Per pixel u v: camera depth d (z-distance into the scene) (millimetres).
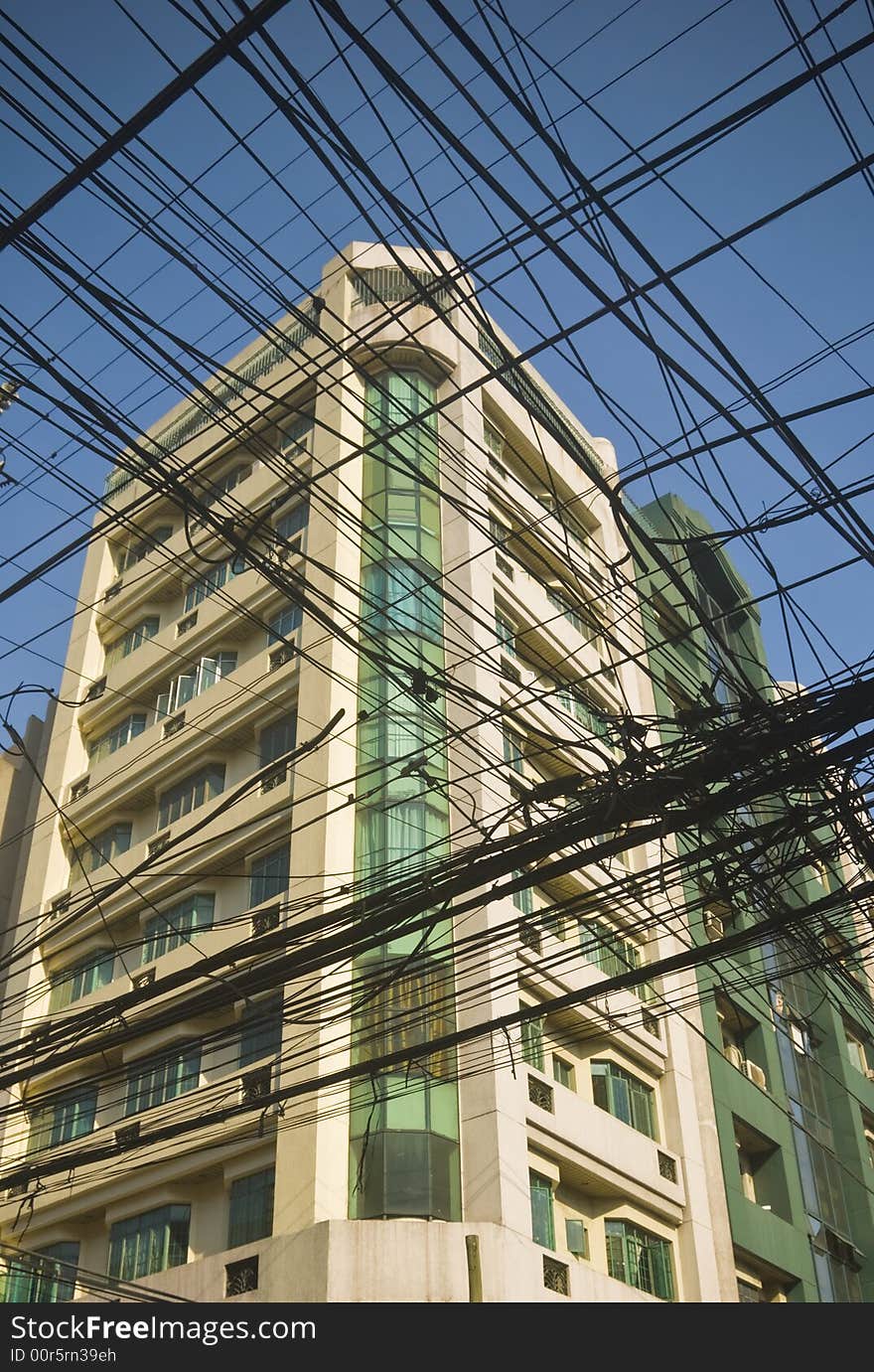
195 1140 25422
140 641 36719
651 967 9680
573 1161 25547
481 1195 23062
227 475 35625
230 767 31359
